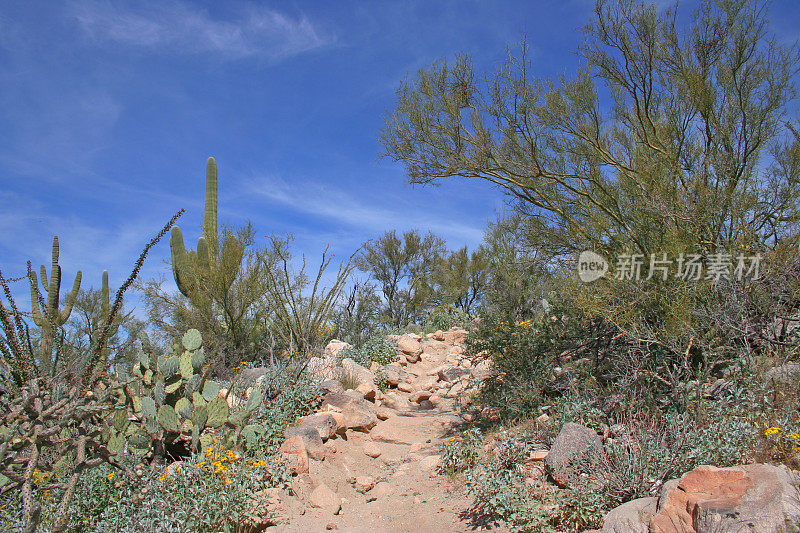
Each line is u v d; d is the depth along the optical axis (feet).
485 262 60.34
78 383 15.35
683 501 10.75
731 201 19.38
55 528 10.87
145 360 18.90
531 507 13.32
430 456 20.31
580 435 15.17
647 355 17.08
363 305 47.88
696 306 17.67
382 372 34.78
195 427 17.54
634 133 23.08
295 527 14.62
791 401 13.99
